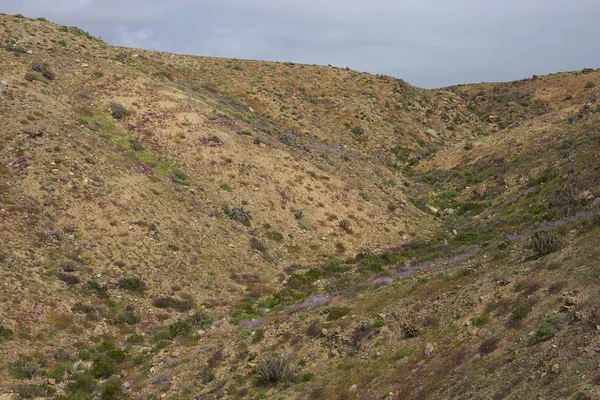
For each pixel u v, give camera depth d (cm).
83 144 3984
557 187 4041
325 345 1975
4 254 2623
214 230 3800
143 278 3034
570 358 1168
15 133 3709
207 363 2111
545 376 1152
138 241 3303
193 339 2444
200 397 1828
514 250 2202
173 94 5634
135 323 2644
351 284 2955
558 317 1378
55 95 4656
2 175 3250
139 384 2027
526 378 1188
